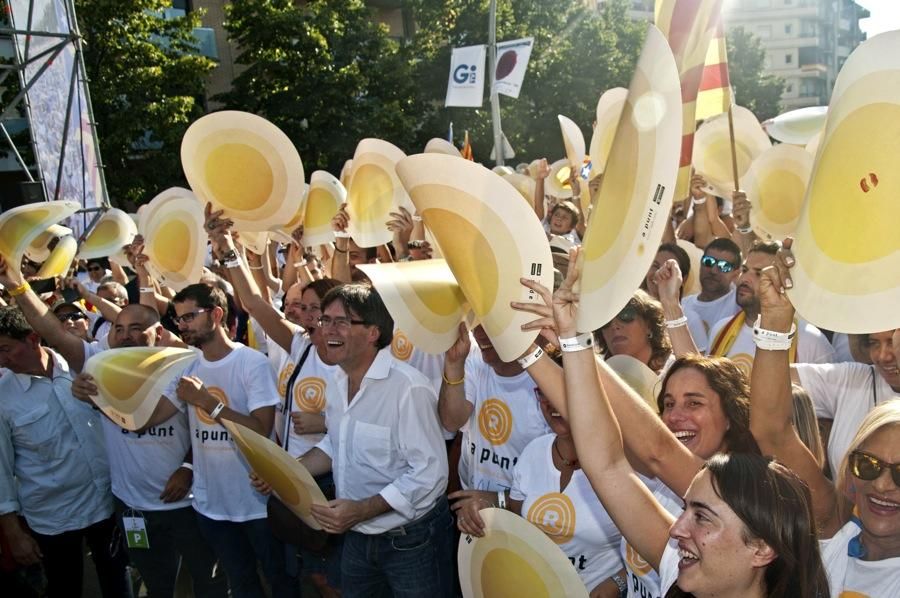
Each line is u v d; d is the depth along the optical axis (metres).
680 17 3.32
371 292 3.54
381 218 5.29
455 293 3.21
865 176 1.78
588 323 1.80
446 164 2.27
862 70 1.79
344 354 3.50
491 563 2.81
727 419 2.45
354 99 24.00
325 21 23.81
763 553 1.71
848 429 3.22
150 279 5.95
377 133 23.64
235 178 4.21
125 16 18.44
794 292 1.91
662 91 1.65
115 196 18.88
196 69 19.52
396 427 3.49
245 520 4.12
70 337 4.51
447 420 3.78
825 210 1.86
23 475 4.29
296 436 4.38
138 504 4.31
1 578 4.20
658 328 3.45
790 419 2.29
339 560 3.94
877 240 1.76
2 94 12.98
